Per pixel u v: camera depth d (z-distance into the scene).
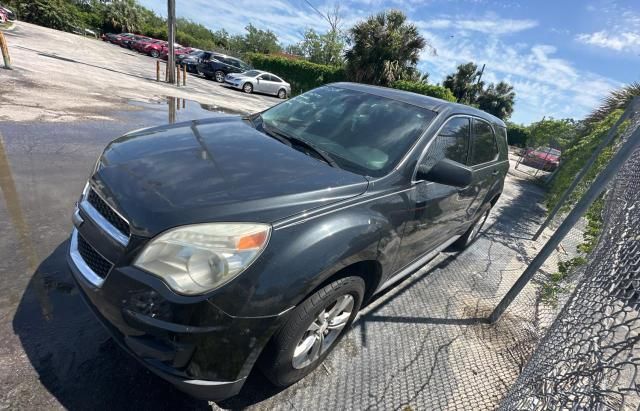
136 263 1.45
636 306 1.49
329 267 1.64
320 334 1.95
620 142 5.06
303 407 1.88
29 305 2.11
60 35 26.92
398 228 2.15
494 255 4.52
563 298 3.60
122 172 1.77
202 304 1.39
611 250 2.10
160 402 1.75
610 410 1.44
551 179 10.54
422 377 2.27
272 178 1.83
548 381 1.84
